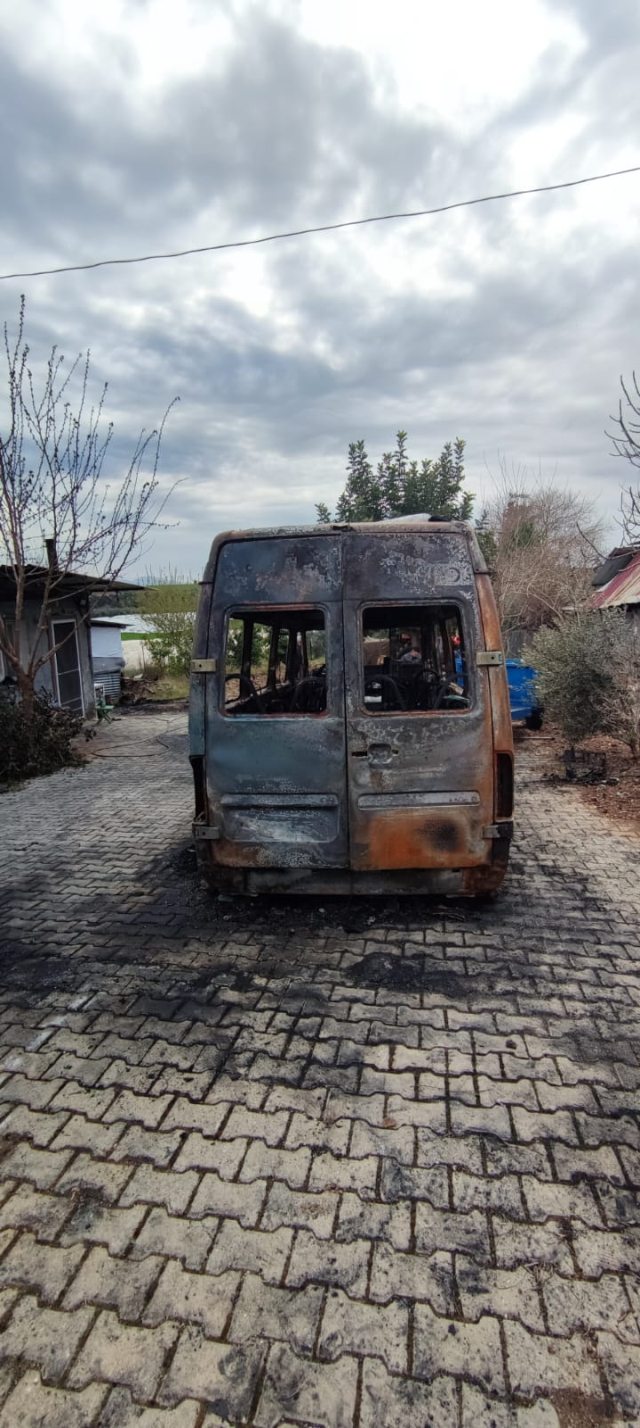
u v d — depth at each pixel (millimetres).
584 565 16469
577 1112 2469
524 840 5457
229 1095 2609
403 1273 1899
